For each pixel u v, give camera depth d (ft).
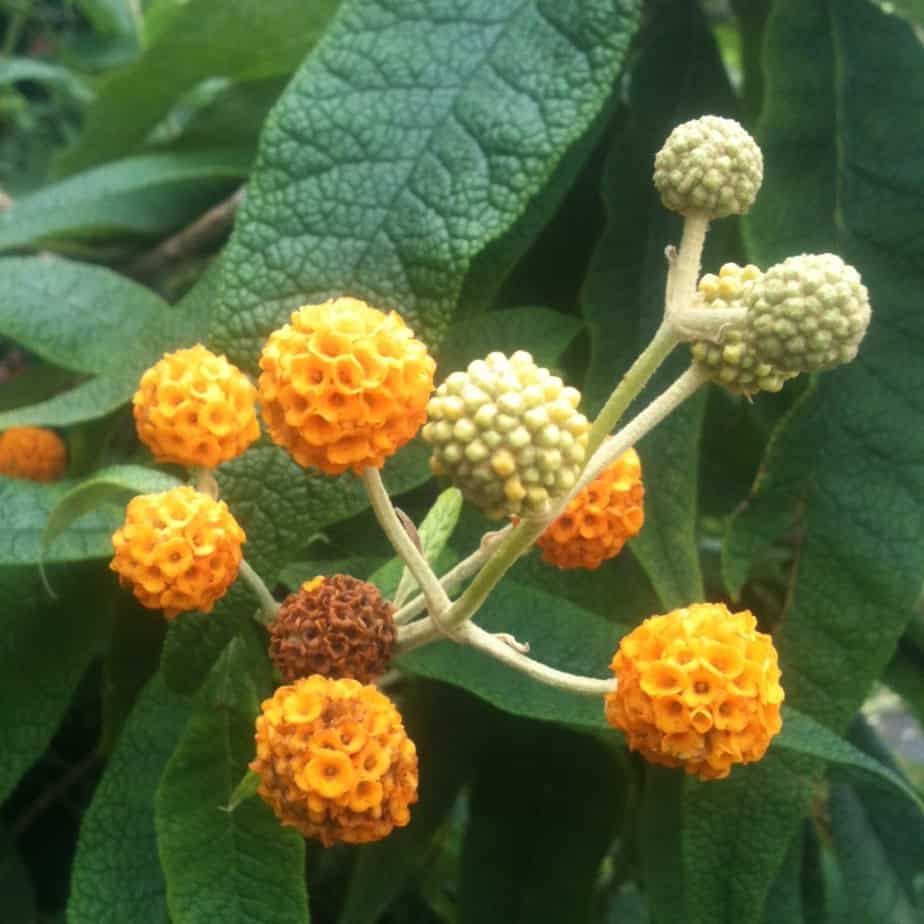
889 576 0.69
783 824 0.65
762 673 0.44
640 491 0.55
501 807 0.83
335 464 0.45
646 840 0.76
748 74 0.87
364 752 0.45
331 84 0.62
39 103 1.77
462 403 0.41
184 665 0.58
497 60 0.63
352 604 0.50
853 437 0.71
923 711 0.85
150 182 0.87
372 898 0.79
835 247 0.73
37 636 0.66
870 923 0.90
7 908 0.85
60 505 0.54
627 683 0.45
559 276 0.85
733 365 0.44
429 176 0.61
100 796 0.61
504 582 0.64
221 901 0.54
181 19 0.88
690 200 0.46
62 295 0.72
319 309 0.45
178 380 0.51
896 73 0.75
